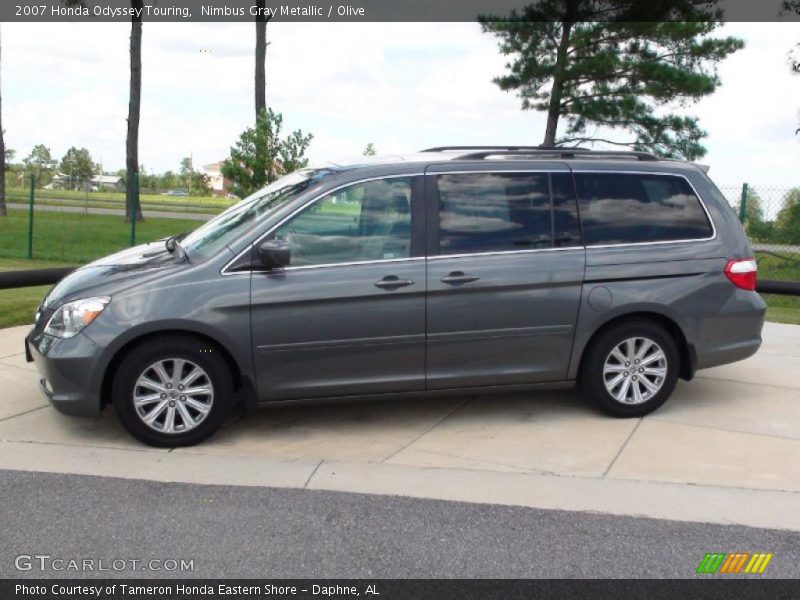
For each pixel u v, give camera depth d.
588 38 22.95
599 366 6.02
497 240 5.77
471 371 5.80
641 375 6.11
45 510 4.44
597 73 23.03
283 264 5.32
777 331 9.72
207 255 5.51
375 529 4.28
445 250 5.68
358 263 5.54
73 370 5.23
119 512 4.43
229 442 5.61
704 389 7.03
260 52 21.47
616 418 6.15
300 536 4.18
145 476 4.95
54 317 5.36
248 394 5.50
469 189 5.80
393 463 5.23
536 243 5.82
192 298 5.30
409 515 4.45
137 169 26.58
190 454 5.35
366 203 5.64
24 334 8.52
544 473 5.09
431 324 5.64
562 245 5.86
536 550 4.08
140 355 5.30
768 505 4.66
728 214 6.25
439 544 4.12
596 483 4.94
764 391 6.98
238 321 5.36
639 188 6.10
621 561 3.99
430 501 4.64
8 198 27.88
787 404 6.60
